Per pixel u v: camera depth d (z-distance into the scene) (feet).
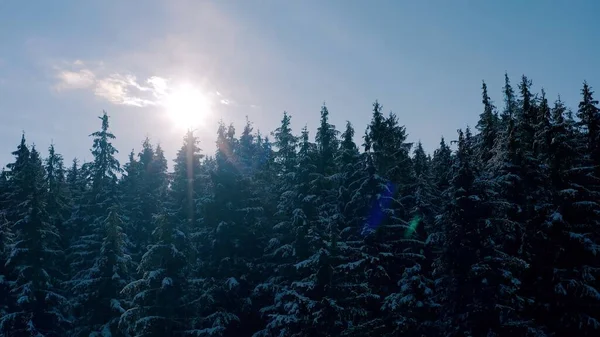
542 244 73.05
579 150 81.00
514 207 75.77
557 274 69.62
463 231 70.03
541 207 73.10
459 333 68.80
